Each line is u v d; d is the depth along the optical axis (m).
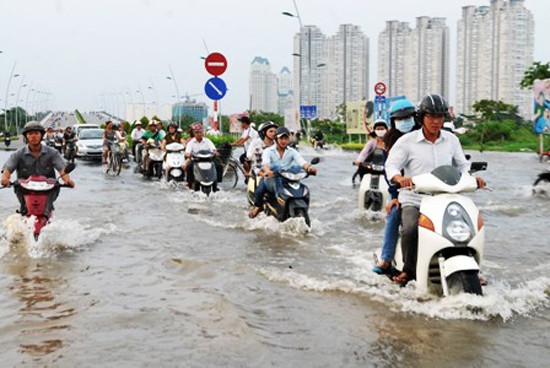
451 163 5.79
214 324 4.89
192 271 6.66
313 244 8.16
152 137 18.42
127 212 11.01
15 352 4.34
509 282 6.18
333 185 15.77
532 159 28.41
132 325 4.88
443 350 4.34
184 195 13.72
